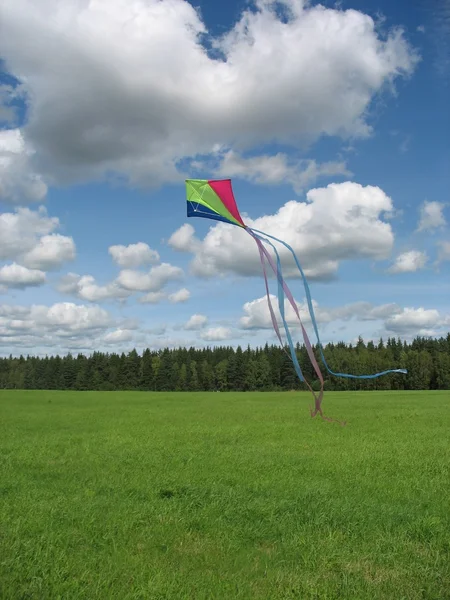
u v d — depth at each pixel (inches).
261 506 449.7
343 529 398.6
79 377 5017.2
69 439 943.7
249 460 703.1
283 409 1739.7
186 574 313.3
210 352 5738.2
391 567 329.4
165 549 358.6
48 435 1019.9
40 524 396.8
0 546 346.9
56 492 503.8
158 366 5059.1
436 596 286.2
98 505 457.7
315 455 753.0
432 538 375.9
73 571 314.0
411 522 410.6
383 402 2062.0
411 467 655.8
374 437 981.8
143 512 434.3
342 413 1540.4
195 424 1246.3
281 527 400.2
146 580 304.3
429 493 511.5
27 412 1625.2
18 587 291.3
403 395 2655.0
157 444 874.8
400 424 1226.0
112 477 584.4
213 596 285.4
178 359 5546.3
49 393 2888.8
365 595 288.4
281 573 316.8
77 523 405.4
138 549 357.4
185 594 283.1
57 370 5182.1
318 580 308.2
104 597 281.9
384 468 649.0
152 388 5027.1
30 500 467.5
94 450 807.7
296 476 598.5
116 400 2295.8
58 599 275.7
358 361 4087.1
